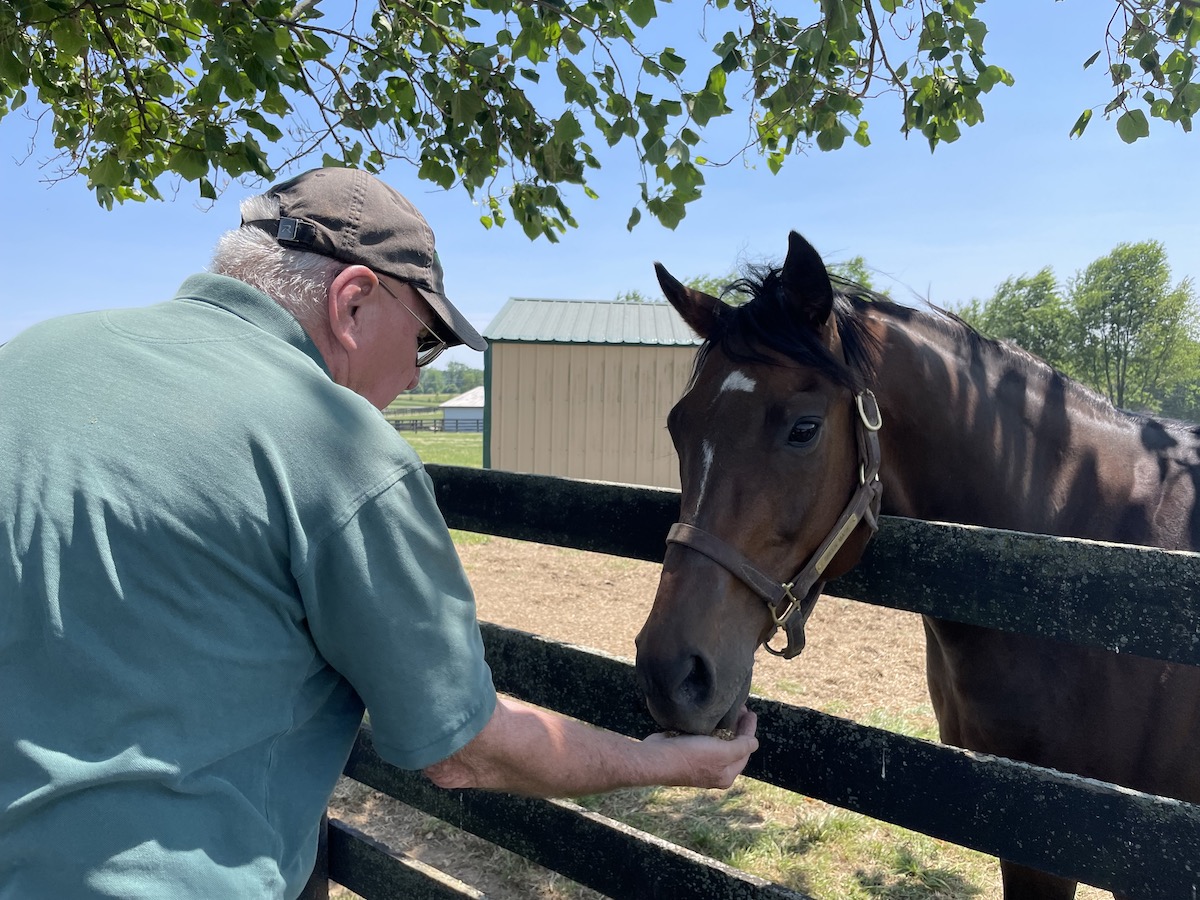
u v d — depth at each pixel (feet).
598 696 5.57
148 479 2.96
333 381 3.53
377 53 8.82
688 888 5.03
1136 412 7.09
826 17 6.60
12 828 2.83
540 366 39.73
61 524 2.91
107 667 2.87
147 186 11.48
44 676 2.90
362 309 3.81
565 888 10.28
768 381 5.11
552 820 5.81
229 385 3.17
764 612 5.10
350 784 12.92
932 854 10.78
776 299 5.32
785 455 5.03
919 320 6.48
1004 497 6.21
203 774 3.01
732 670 4.81
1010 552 4.11
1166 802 3.58
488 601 23.93
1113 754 5.79
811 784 4.75
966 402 6.14
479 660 3.51
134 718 2.88
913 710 15.23
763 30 8.04
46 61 9.48
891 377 5.90
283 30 7.30
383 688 3.27
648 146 7.80
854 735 4.54
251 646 3.07
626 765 4.00
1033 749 5.93
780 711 4.88
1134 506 6.28
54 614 2.86
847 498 5.30
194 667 2.96
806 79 8.00
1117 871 3.72
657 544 5.46
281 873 3.24
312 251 3.67
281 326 3.54
